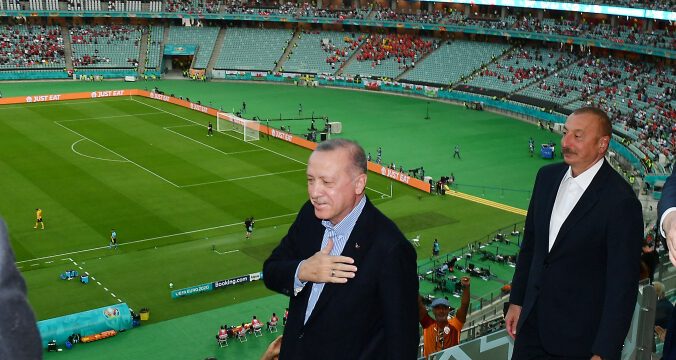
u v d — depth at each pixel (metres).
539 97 123.50
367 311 7.72
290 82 151.62
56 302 54.25
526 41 142.12
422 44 151.00
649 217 68.38
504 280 57.91
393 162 94.19
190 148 97.88
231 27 166.25
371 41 156.50
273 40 161.12
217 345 48.88
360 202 7.96
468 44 147.38
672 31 121.88
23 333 3.24
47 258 62.19
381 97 138.38
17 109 119.00
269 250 65.06
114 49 156.50
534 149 101.06
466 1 137.62
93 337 48.62
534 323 9.52
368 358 7.77
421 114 123.12
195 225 70.69
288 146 99.94
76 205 74.75
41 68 148.62
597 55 131.12
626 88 115.88
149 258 62.72
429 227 71.44
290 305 8.29
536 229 9.62
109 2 159.25
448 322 13.62
